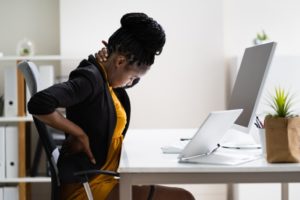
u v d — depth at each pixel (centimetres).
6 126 366
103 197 190
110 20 392
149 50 189
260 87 193
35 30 404
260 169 161
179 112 396
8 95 359
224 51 401
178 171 160
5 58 353
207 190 388
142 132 293
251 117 195
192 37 394
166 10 393
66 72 390
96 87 183
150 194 199
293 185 353
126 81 200
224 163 167
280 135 167
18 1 404
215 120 167
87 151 184
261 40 386
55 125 179
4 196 358
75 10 391
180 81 395
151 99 395
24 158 361
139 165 165
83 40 392
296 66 359
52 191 183
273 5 409
